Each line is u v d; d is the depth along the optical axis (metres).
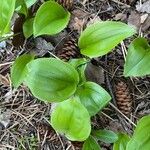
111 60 0.27
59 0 0.27
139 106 0.26
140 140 0.21
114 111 0.26
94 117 0.26
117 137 0.24
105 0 0.28
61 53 0.27
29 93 0.27
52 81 0.22
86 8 0.28
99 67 0.26
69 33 0.27
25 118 0.27
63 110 0.23
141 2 0.27
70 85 0.23
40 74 0.22
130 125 0.25
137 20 0.27
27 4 0.27
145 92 0.26
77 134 0.23
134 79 0.26
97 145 0.24
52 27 0.24
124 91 0.26
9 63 0.28
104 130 0.25
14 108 0.27
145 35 0.27
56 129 0.23
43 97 0.22
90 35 0.24
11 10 0.23
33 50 0.27
